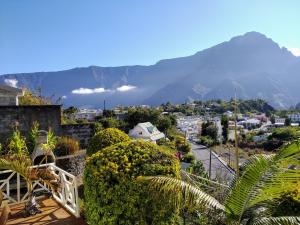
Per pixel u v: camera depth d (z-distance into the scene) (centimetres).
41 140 964
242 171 473
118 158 521
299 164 431
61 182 732
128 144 550
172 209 496
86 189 534
